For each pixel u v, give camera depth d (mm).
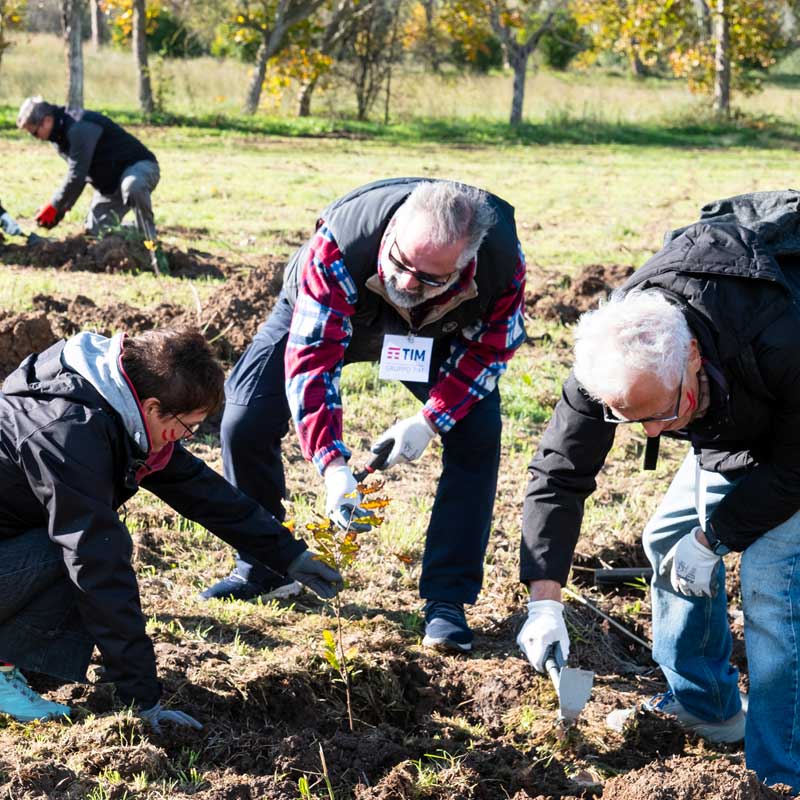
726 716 3582
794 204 2922
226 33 30734
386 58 30250
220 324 7160
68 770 2900
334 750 3199
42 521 3062
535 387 7012
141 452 2996
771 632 3051
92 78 30938
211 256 10305
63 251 9367
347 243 3375
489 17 30188
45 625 3072
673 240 2912
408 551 4680
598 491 5621
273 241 11492
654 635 3576
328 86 30891
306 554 3502
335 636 3869
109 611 2951
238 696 3385
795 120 33812
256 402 3926
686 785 2895
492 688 3680
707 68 32594
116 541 2918
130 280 8898
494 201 3553
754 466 2979
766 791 2951
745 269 2703
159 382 2889
